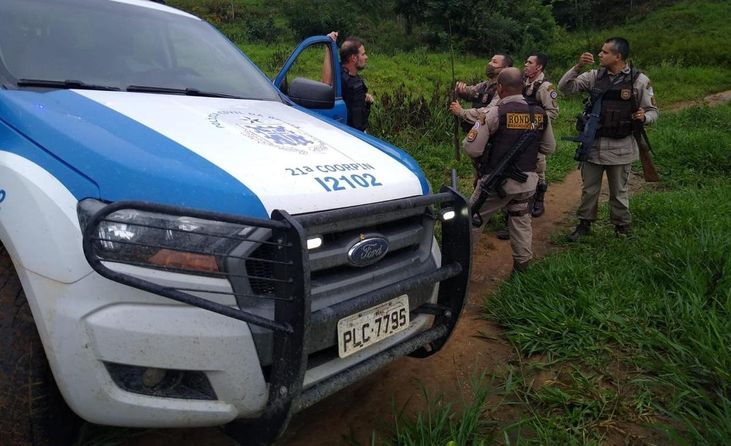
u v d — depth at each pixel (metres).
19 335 1.90
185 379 1.87
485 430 2.51
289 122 2.69
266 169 2.05
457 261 2.52
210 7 31.05
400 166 2.55
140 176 1.81
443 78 18.44
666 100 17.05
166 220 1.75
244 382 1.84
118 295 1.72
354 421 2.59
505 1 28.23
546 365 3.03
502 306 3.62
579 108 14.61
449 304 2.57
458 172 7.39
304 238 1.79
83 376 1.75
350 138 2.70
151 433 2.41
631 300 3.48
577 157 4.81
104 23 3.05
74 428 2.14
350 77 5.37
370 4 30.36
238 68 3.45
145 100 2.54
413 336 2.45
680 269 3.73
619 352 3.09
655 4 40.75
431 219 2.51
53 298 1.75
